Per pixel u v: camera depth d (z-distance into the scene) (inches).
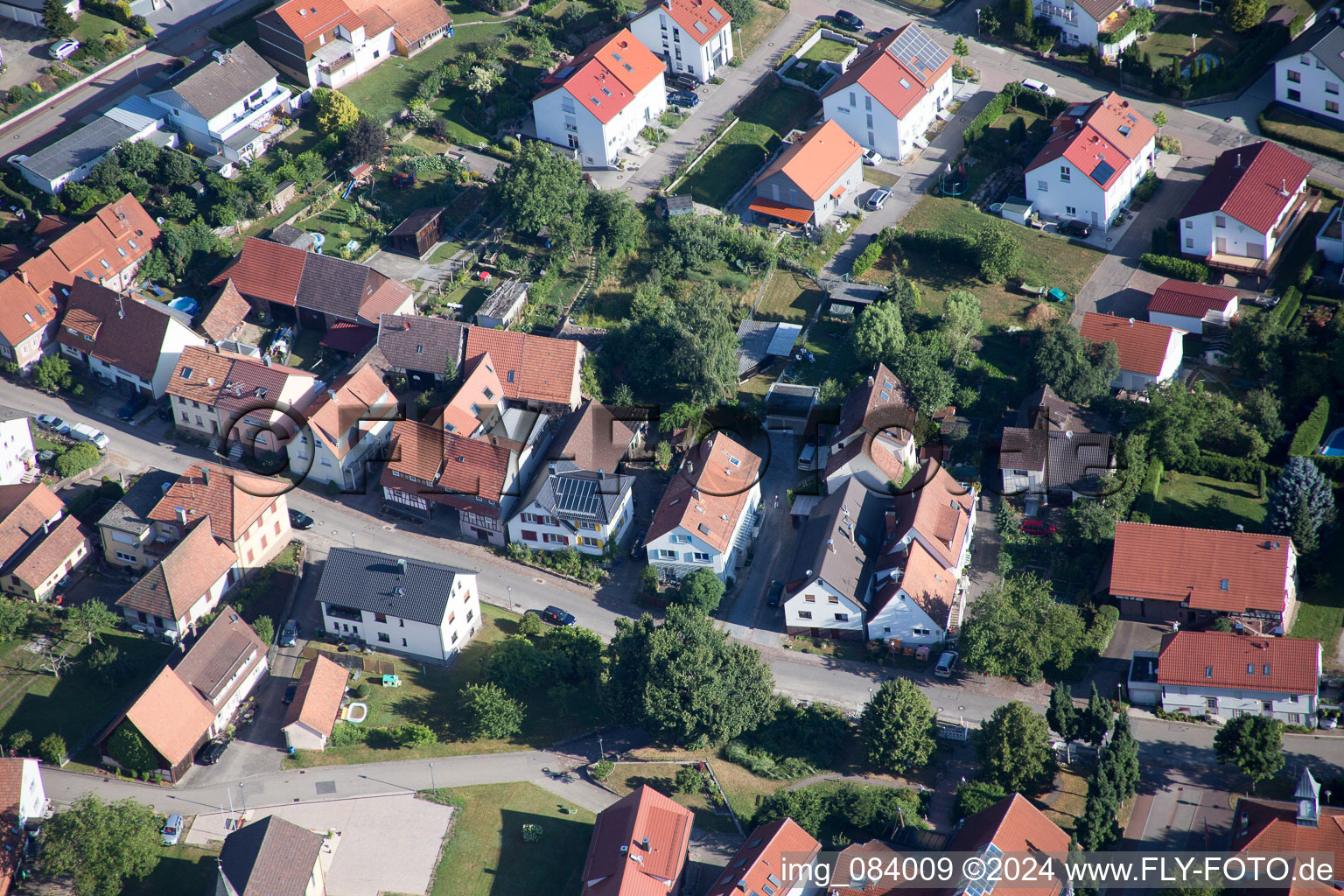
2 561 4953.3
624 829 4185.5
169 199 6432.1
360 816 4426.7
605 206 6505.9
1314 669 4662.9
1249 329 5871.1
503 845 4365.2
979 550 5388.8
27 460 5438.0
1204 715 4781.0
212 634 4712.1
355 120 6815.9
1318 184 6643.7
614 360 5994.1
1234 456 5634.8
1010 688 4923.7
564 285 6392.7
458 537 5442.9
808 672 5007.4
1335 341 5802.2
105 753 4507.9
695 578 5123.0
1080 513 5241.1
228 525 5044.3
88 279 5910.4
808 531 5319.9
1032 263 6520.7
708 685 4571.9
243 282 6087.6
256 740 4648.1
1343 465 5418.3
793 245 6633.9
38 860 4168.3
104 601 4995.1
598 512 5246.1
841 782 4591.5
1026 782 4483.3
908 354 5812.0
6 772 4242.1
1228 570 5007.4
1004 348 6112.2
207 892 4045.3
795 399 5861.2
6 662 4763.8
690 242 6461.6
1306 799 4234.7
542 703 4840.1
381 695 4808.1
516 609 5191.9
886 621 5022.1
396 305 6043.3
